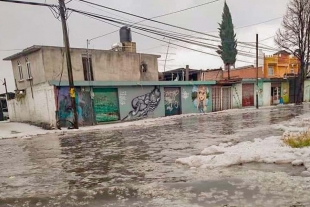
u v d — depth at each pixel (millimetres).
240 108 30062
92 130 15891
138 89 21719
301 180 4664
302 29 31641
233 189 4469
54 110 17328
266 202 3850
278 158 5992
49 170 6770
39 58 19641
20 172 6723
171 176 5520
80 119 18516
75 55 20875
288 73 37500
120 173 6094
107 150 9156
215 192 4391
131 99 21297
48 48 19469
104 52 22625
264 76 35375
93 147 9938
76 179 5816
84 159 7891
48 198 4676
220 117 20484
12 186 5531
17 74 22641
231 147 7723
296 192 4141
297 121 14391
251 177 5027
